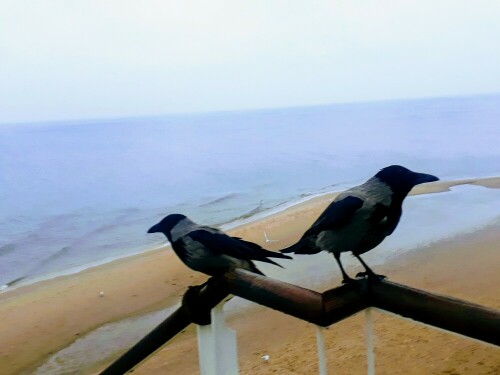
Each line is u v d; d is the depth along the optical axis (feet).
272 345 31.86
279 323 35.37
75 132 648.38
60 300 49.26
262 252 8.82
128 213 107.14
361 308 5.99
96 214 107.96
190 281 50.80
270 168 169.07
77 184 159.74
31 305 48.67
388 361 26.96
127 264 62.39
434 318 5.23
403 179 7.49
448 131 294.05
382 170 7.85
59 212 113.19
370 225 7.49
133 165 206.90
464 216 67.87
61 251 76.74
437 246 52.70
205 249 8.70
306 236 8.33
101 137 463.01
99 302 47.26
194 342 33.50
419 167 140.97
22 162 244.63
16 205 125.39
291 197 109.29
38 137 533.96
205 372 7.98
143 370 30.12
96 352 36.47
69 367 34.50
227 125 580.30
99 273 59.36
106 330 40.34
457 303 5.10
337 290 5.94
